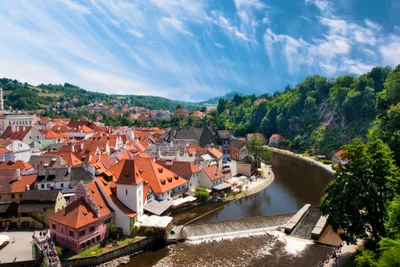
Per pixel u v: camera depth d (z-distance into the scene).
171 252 68.06
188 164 107.56
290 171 152.50
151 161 98.50
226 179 122.69
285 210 93.94
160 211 82.00
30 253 61.34
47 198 76.00
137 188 75.69
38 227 74.62
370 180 60.91
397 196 59.84
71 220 64.75
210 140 185.00
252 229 79.38
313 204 100.06
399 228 50.69
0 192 80.12
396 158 90.44
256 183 124.00
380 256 48.19
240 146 175.00
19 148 120.25
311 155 197.38
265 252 67.69
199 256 66.19
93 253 63.50
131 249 67.50
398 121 99.38
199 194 98.00
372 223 60.91
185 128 191.25
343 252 64.75
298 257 65.31
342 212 60.78
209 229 78.62
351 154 63.44
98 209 68.50
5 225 74.25
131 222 72.56
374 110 183.50
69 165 104.31
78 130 191.88
